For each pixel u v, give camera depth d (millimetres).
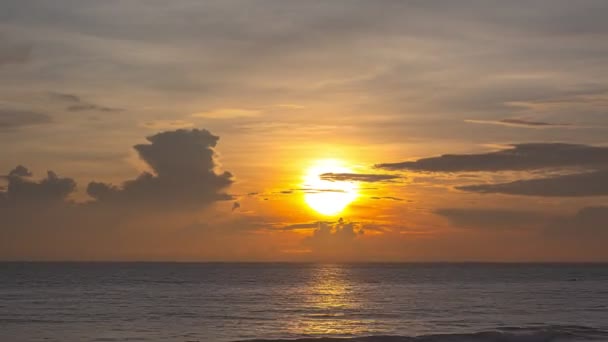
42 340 42781
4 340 42781
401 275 178000
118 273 177500
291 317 57438
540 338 42375
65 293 88250
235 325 51219
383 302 74688
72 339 43219
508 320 54875
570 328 46281
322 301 76000
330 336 44938
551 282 131250
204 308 65812
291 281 133500
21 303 71000
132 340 42750
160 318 56031
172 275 165875
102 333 46094
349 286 113375
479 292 94500
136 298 79500
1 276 147875
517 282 130875
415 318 56656
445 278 154750
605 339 42031
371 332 47375
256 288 104812
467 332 46688
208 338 43844
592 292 93938
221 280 136250
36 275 155500
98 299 77500
